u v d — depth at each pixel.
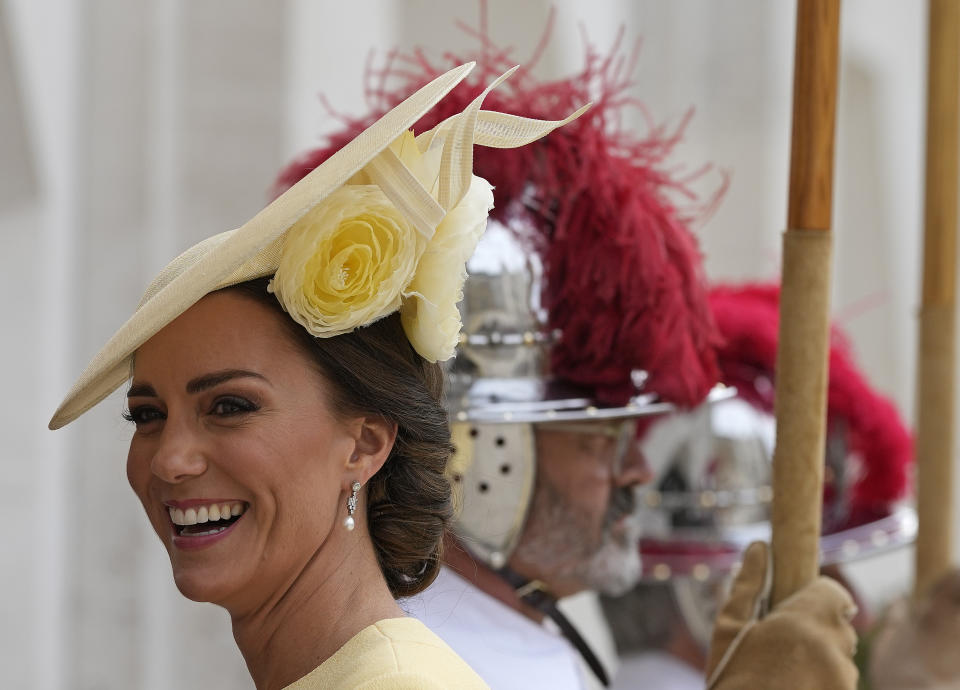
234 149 13.22
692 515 11.05
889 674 8.93
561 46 17.89
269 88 13.30
